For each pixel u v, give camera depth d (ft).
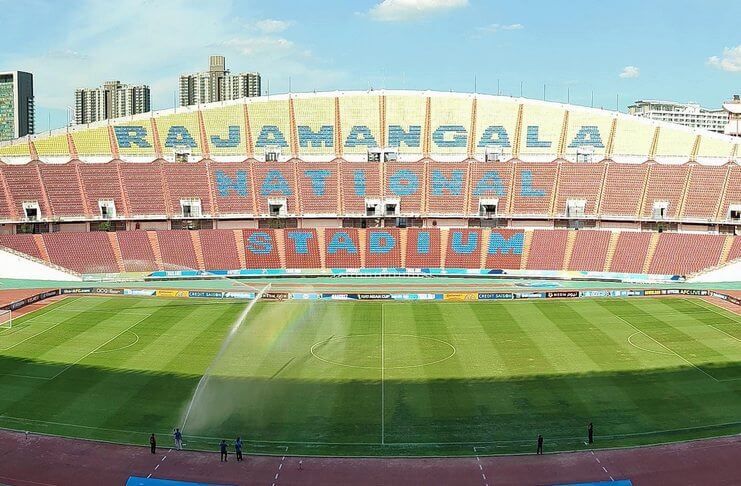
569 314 279.08
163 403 183.73
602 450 157.07
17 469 149.59
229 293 313.12
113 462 152.46
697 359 218.79
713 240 366.84
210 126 443.73
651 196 390.21
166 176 404.98
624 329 254.68
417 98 465.47
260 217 395.96
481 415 176.14
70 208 378.53
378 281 358.02
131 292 317.63
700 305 294.25
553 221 397.60
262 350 229.04
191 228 396.37
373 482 144.15
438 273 370.12
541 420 173.06
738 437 163.22
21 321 264.93
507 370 209.15
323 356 223.30
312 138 441.68
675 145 423.64
